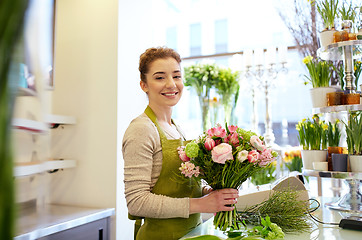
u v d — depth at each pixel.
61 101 2.43
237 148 1.08
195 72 3.00
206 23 3.68
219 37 3.62
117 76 2.25
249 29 3.48
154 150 1.22
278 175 2.70
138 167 1.15
